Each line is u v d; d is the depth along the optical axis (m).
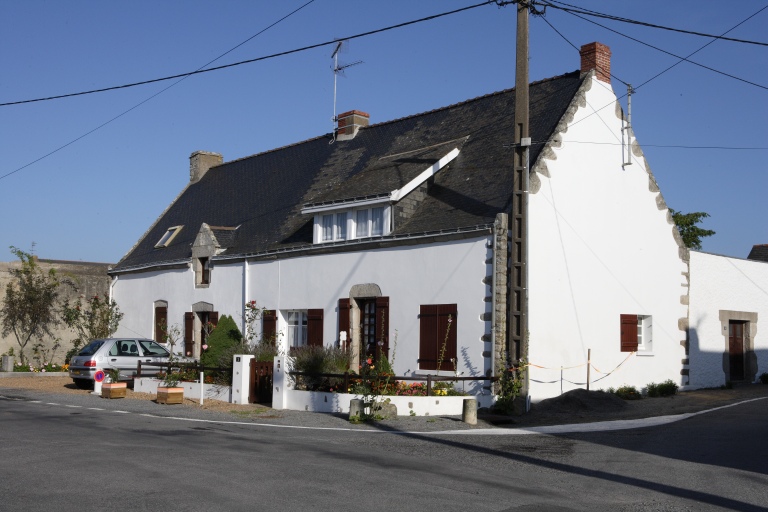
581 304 18.34
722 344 22.38
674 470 9.80
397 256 18.92
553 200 17.97
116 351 22.23
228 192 29.12
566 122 18.55
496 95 22.02
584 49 20.03
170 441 11.47
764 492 8.56
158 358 22.98
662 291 20.67
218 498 7.52
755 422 14.16
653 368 20.16
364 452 10.76
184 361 23.02
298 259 21.70
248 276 23.39
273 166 28.34
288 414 15.79
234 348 19.88
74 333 29.19
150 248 29.53
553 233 17.88
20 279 28.08
